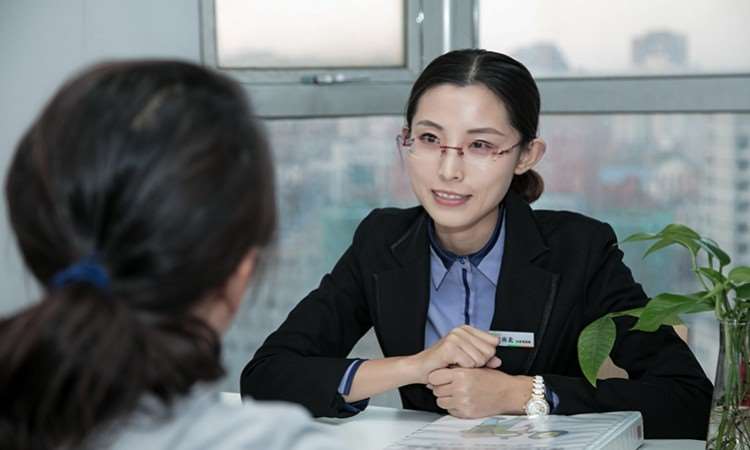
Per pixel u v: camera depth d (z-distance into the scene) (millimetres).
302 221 3359
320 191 3348
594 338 1634
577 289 1971
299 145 3320
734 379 1515
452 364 1860
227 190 766
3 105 3000
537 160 1963
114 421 750
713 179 3291
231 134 780
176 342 764
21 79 3002
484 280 2006
